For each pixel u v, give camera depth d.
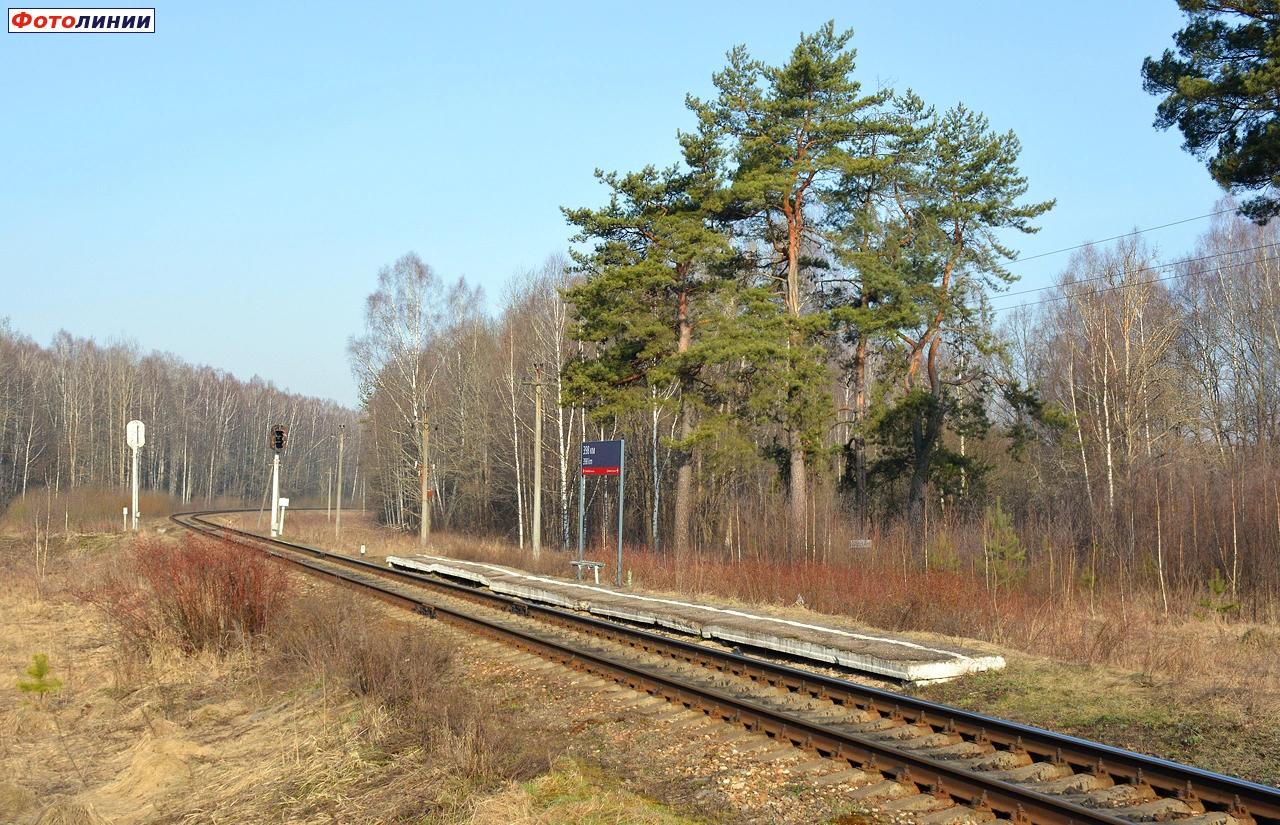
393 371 55.34
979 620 15.07
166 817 8.55
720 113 30.45
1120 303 38.69
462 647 14.34
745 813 7.16
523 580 21.89
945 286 34.81
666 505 42.62
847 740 8.30
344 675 11.57
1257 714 9.02
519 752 8.56
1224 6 20.11
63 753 11.05
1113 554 22.39
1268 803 6.59
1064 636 13.66
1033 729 8.27
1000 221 34.22
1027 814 6.73
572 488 49.03
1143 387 36.75
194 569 14.99
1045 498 35.56
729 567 23.17
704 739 9.04
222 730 11.18
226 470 108.06
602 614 17.52
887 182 33.69
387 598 20.16
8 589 24.83
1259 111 19.55
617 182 31.06
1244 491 22.11
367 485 82.62
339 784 8.48
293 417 120.75
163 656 14.30
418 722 9.55
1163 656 11.80
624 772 8.28
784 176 28.62
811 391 29.73
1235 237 44.81
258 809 8.24
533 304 49.50
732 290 29.89
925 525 24.00
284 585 15.80
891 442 36.59
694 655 12.92
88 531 49.56
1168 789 7.17
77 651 16.86
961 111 34.44
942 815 6.89
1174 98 20.14
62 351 87.31
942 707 9.20
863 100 30.38
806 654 12.79
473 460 55.50
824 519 25.91
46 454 82.00
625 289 30.25
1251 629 16.08
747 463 32.66
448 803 7.57
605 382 31.91
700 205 30.52
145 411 92.00
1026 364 55.06
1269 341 40.62
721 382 33.16
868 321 32.06
